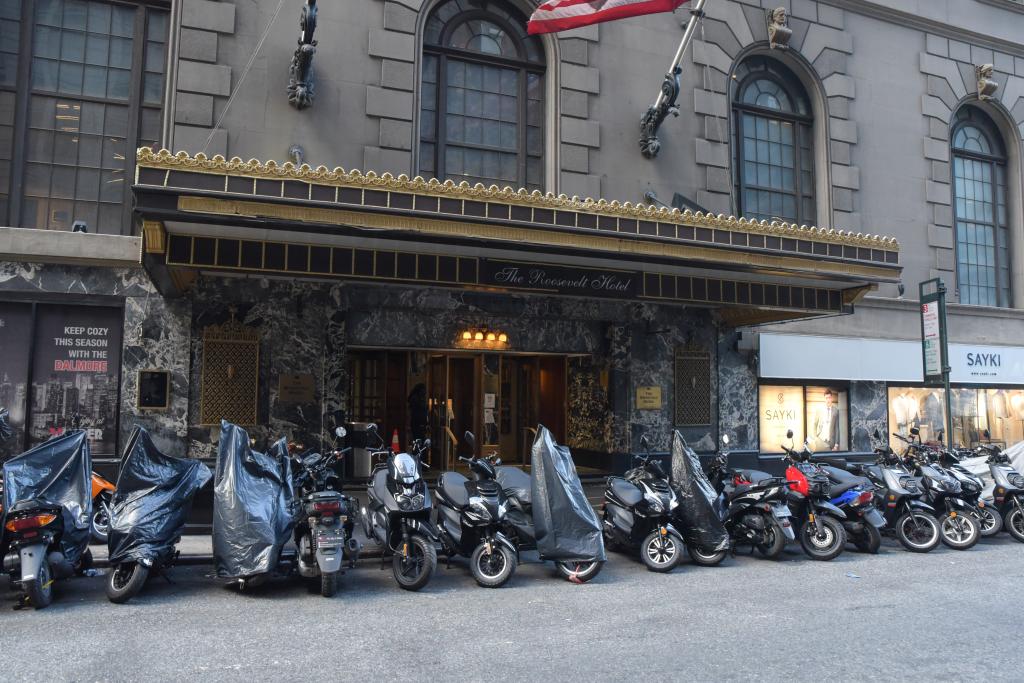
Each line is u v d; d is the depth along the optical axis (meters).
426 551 6.98
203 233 8.18
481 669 4.84
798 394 15.02
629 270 10.38
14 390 9.70
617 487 8.73
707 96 13.94
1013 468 10.53
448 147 12.30
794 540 9.30
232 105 10.53
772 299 11.34
